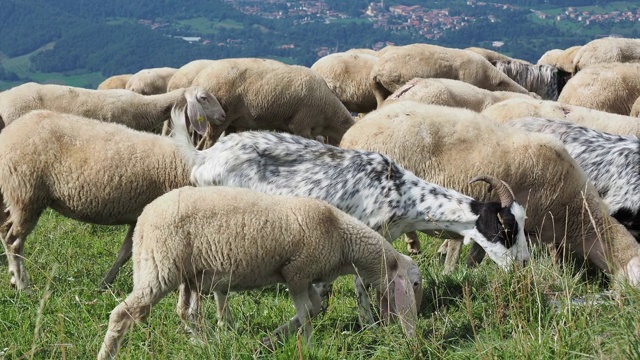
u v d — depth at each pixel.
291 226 6.60
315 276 6.79
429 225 7.86
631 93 13.81
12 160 8.16
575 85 14.07
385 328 6.34
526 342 5.57
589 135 9.35
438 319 6.73
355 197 7.73
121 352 6.29
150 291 6.34
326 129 14.03
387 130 8.54
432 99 12.41
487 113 11.01
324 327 7.06
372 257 6.91
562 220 8.62
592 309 6.10
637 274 7.96
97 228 10.67
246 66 13.48
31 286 8.24
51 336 6.67
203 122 12.61
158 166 8.36
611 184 9.00
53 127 8.29
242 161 7.87
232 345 6.11
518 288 6.76
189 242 6.36
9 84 128.62
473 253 8.95
